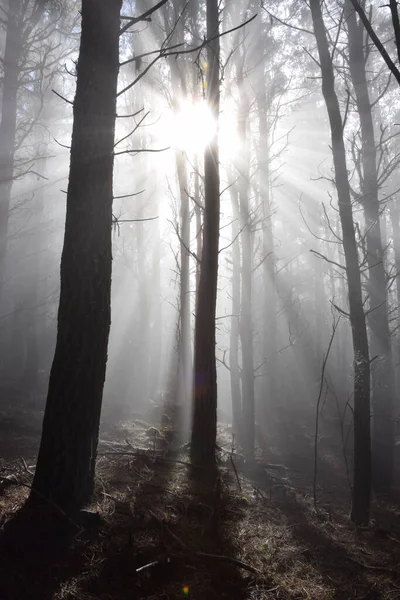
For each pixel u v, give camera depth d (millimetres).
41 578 3936
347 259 7066
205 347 8219
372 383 9922
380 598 4605
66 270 5141
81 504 5008
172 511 5594
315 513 7156
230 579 4461
